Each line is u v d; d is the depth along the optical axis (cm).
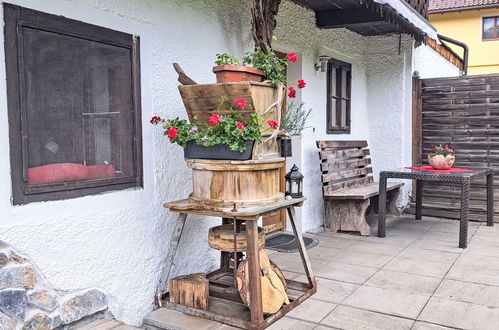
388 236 507
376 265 395
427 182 645
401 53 630
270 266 302
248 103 263
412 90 647
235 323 265
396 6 411
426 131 649
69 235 244
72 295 247
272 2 357
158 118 283
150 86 299
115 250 273
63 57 244
